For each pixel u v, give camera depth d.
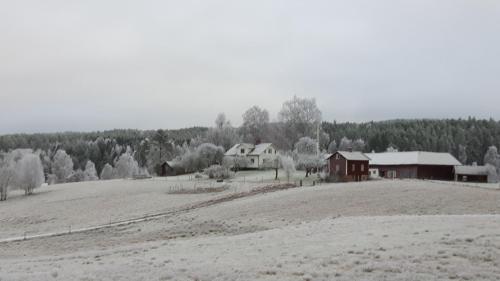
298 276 20.25
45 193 101.19
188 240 39.22
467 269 20.09
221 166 111.12
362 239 28.33
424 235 27.81
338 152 103.31
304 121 170.88
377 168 118.25
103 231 55.50
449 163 114.94
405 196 59.41
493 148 185.50
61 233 56.31
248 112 190.75
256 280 19.80
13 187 101.75
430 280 18.94
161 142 176.75
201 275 21.39
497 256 21.86
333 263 22.39
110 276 22.38
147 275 22.03
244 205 61.22
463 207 52.34
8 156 177.00
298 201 60.25
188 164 134.38
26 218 70.88
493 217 35.34
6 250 48.00
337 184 76.81
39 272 24.92
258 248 28.58
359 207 54.91
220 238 37.31
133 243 47.22
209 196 77.38
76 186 109.31
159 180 109.44
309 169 114.06
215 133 177.75
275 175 111.75
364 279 19.31
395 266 20.89
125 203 76.50
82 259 31.50
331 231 33.69
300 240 30.45
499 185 79.31
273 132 175.75
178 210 65.94
